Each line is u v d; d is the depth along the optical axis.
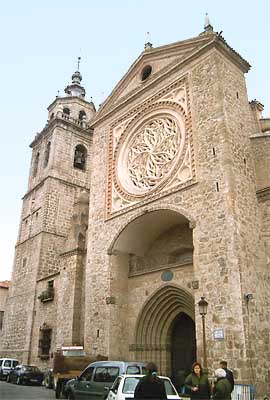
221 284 17.45
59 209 42.31
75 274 28.91
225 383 10.14
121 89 30.05
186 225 24.05
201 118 22.11
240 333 15.95
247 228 18.77
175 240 24.36
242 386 14.75
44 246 39.47
